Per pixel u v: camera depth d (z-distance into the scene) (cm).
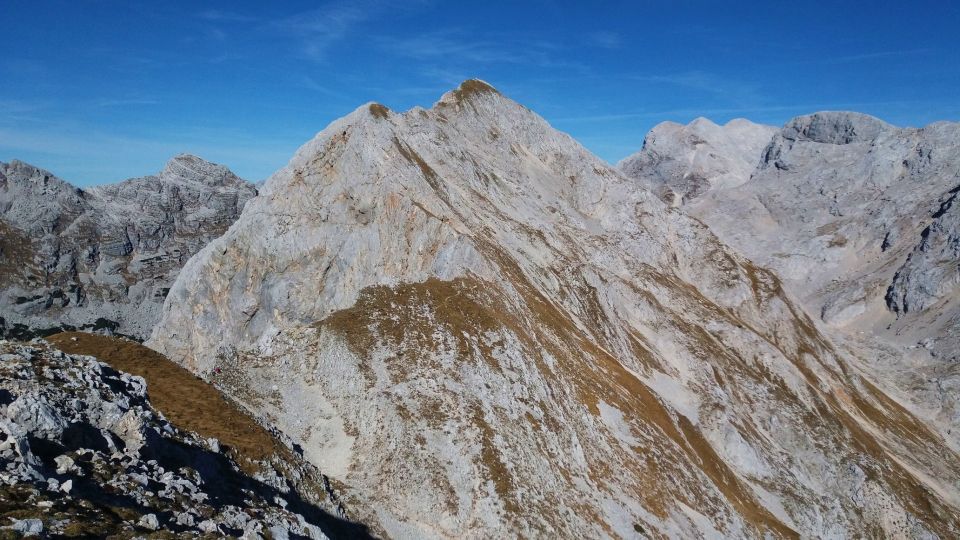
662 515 7469
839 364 16350
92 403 3044
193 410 4741
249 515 2861
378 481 6194
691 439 10225
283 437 5572
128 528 2156
